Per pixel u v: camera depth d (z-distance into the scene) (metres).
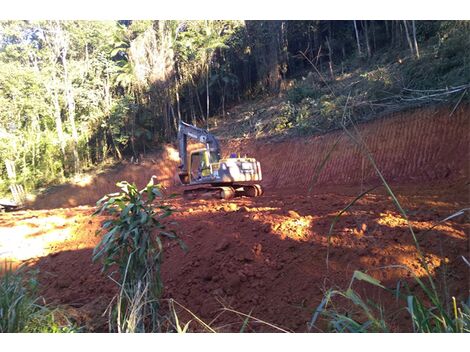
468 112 15.61
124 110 27.66
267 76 29.25
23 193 26.20
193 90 30.09
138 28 29.89
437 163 15.40
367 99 19.02
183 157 15.77
